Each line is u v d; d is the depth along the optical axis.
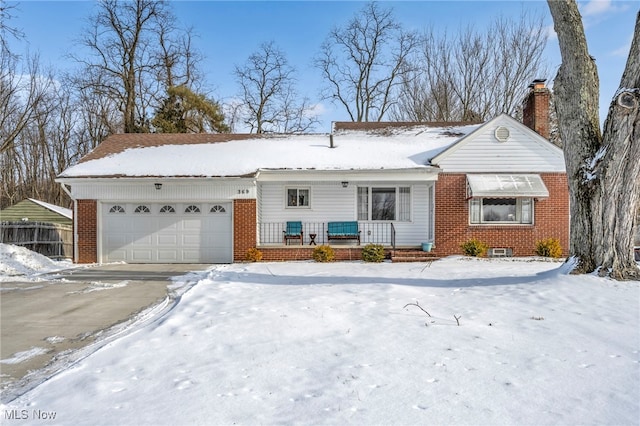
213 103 34.81
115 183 15.75
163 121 31.83
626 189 8.90
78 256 15.85
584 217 9.35
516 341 5.65
